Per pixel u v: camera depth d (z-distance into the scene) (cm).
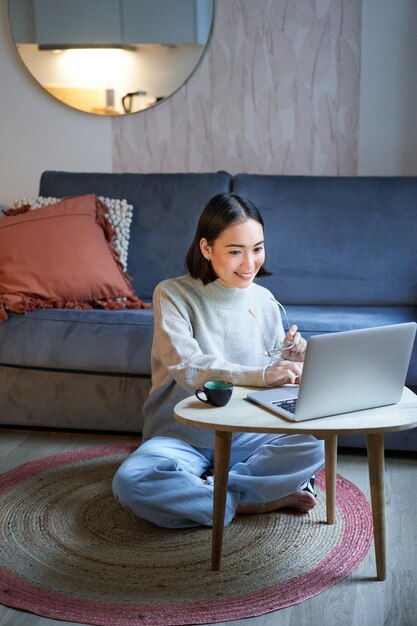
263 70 373
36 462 273
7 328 296
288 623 181
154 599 190
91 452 282
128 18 376
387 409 191
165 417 232
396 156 371
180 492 216
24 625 180
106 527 228
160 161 388
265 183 338
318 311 314
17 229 315
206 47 374
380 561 197
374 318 297
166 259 337
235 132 380
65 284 308
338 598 191
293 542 217
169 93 379
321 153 376
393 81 365
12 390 302
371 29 362
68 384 297
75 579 199
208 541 217
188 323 225
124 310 306
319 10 365
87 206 329
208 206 216
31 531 225
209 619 181
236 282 216
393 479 259
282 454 221
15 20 382
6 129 395
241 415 184
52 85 386
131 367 288
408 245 328
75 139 392
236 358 231
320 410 183
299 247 331
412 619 182
